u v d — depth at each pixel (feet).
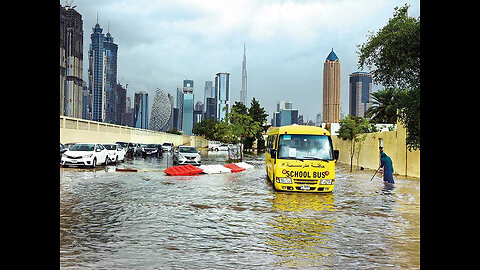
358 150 112.47
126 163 103.76
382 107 150.00
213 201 41.45
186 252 21.99
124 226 28.53
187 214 33.78
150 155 146.61
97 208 35.94
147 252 21.83
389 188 55.57
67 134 113.29
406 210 37.19
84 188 50.60
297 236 26.32
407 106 36.83
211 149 273.13
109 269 18.65
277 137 52.08
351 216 33.94
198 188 52.80
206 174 76.13
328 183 47.96
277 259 20.86
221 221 31.07
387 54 39.29
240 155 135.23
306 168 47.91
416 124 36.91
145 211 34.81
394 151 84.74
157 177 67.21
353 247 23.56
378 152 95.61
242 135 177.58
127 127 185.37
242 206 38.60
